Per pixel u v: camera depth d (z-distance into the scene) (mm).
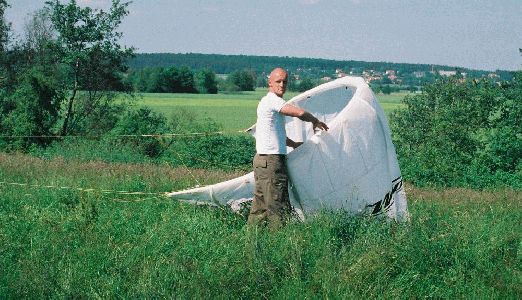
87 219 8766
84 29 34531
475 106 27875
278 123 8656
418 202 11781
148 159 24344
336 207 8984
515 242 8109
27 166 15758
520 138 23938
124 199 10812
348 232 8031
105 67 35469
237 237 7734
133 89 37094
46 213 9117
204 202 9883
